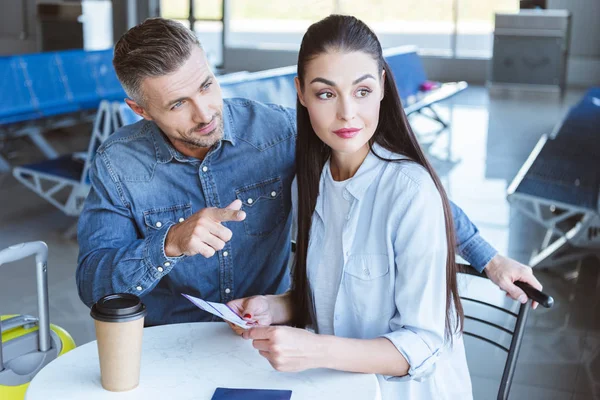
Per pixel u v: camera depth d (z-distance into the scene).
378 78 1.47
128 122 4.32
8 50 12.59
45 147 6.61
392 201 1.51
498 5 12.59
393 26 13.02
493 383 2.99
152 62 1.59
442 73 11.83
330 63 1.44
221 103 1.71
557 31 10.45
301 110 1.62
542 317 3.57
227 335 1.67
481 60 11.63
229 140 1.84
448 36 12.84
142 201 1.83
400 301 1.51
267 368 1.53
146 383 1.48
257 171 1.89
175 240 1.57
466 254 1.81
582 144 5.26
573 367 3.12
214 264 1.89
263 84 4.60
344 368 1.44
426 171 1.53
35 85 6.29
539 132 7.74
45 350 2.04
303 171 1.65
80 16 10.84
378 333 1.59
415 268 1.49
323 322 1.65
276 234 1.95
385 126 1.56
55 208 5.33
